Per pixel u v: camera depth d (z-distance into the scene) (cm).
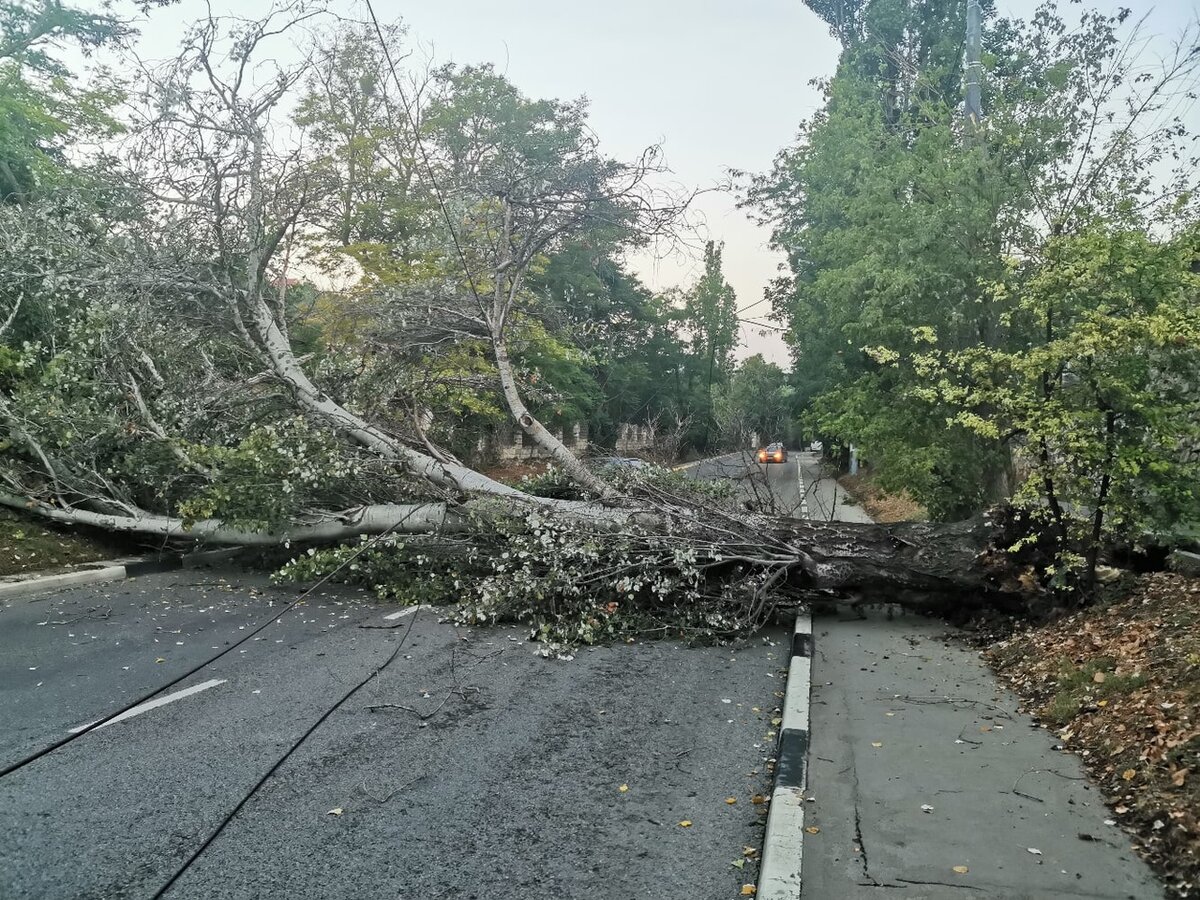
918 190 1402
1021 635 793
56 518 1304
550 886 379
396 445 1148
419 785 489
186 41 1166
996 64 1491
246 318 1299
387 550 1088
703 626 877
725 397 3050
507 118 2780
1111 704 542
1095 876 368
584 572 906
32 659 765
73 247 1269
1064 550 802
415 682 699
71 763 516
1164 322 664
